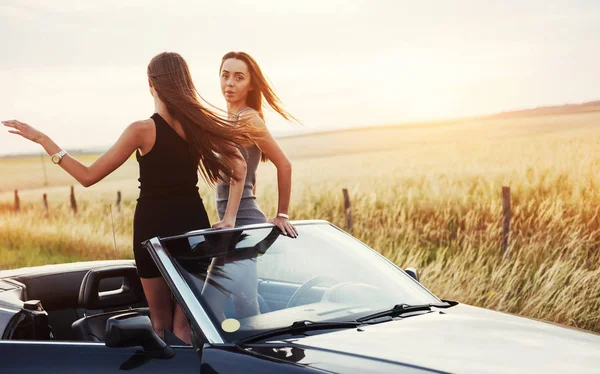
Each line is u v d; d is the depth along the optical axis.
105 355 3.29
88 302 4.56
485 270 8.38
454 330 3.23
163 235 3.72
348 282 3.66
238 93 4.79
